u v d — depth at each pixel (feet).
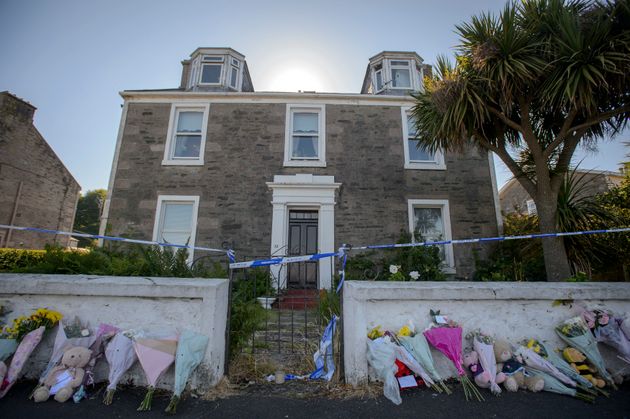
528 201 51.03
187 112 29.86
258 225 26.48
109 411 7.72
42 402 7.91
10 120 44.11
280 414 7.79
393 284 9.88
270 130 28.91
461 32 18.86
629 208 22.93
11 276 9.35
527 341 9.60
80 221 115.44
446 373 9.43
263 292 21.39
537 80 16.75
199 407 8.04
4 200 43.37
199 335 8.82
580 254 18.75
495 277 23.13
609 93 16.26
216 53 33.65
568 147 18.11
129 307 9.25
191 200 26.94
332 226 26.53
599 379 8.93
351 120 29.45
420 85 32.96
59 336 8.54
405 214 27.37
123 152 27.78
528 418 7.62
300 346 12.39
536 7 17.65
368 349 9.12
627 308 10.07
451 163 28.84
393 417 7.68
